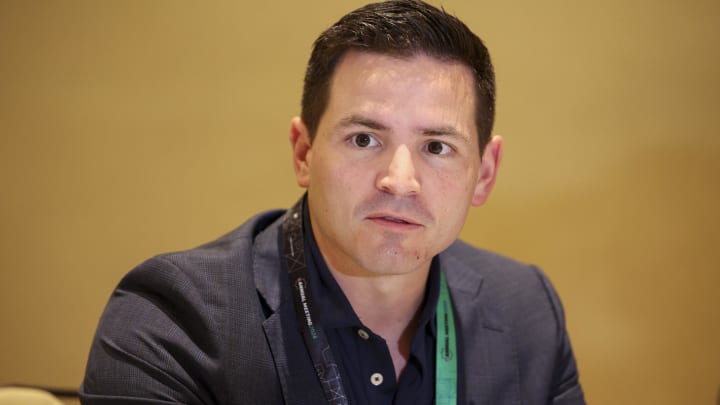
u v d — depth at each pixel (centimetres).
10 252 403
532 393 216
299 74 395
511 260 248
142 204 400
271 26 394
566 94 394
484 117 192
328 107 181
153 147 398
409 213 174
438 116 175
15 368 404
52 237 402
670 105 394
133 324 188
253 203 400
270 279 199
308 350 190
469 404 204
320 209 181
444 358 205
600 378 403
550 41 392
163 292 192
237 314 189
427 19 179
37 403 209
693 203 397
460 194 182
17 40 395
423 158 177
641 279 401
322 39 188
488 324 220
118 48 394
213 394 183
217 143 398
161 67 395
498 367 213
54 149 399
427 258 182
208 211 400
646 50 392
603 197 398
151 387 178
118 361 182
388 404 197
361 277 192
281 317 192
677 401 403
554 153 397
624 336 403
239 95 396
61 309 404
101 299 402
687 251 399
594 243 400
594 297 402
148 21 393
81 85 396
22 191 401
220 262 198
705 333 402
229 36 394
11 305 405
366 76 175
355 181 175
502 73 393
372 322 201
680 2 390
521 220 400
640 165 396
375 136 175
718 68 392
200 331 185
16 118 398
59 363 404
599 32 391
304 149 200
